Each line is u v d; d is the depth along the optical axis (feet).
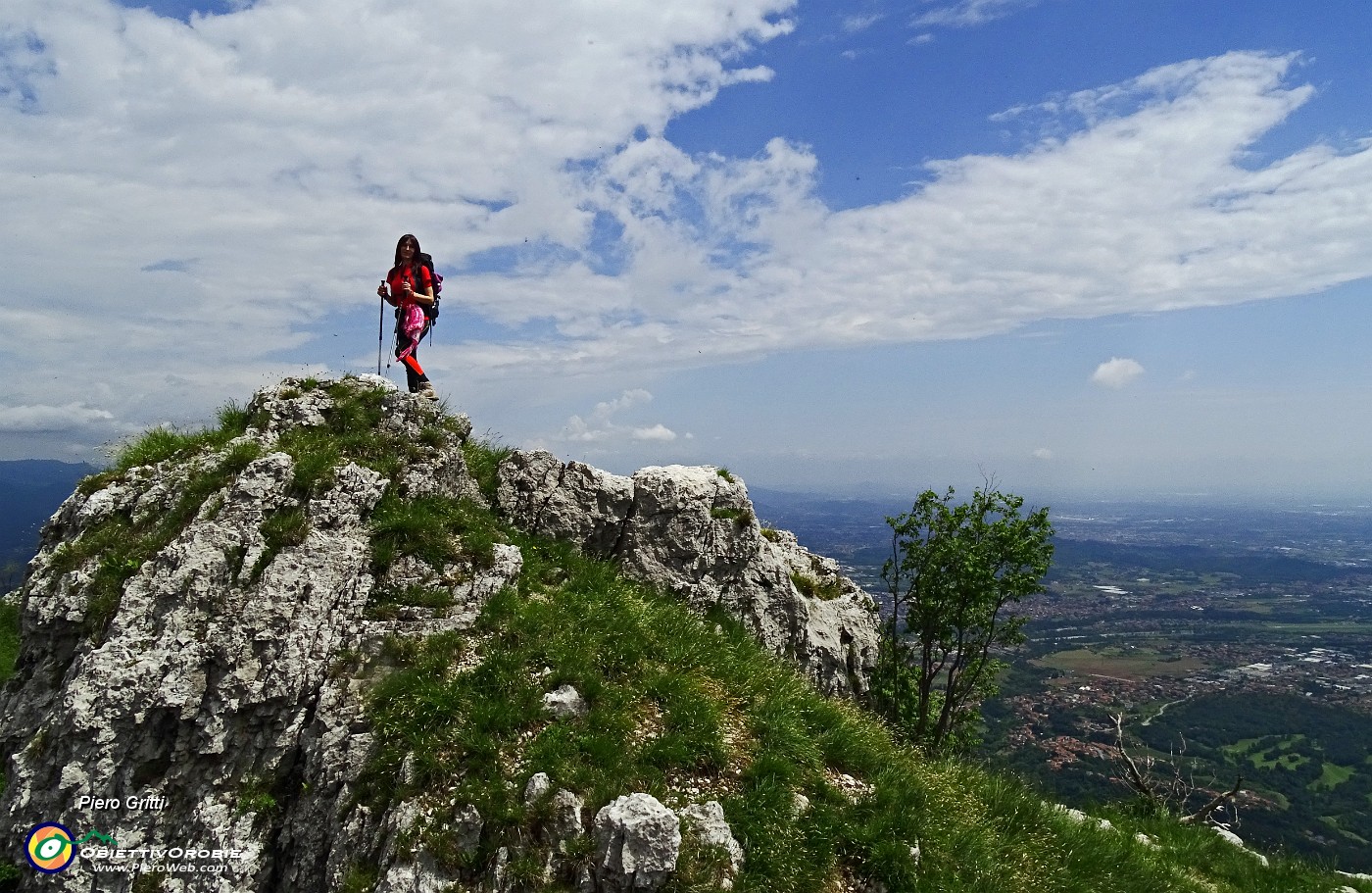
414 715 39.75
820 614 74.84
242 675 41.70
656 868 33.47
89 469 55.67
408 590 47.85
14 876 39.86
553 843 34.99
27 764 41.06
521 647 44.96
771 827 37.65
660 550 63.26
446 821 35.47
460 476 57.98
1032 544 94.32
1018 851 45.96
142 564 45.01
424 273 64.39
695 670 48.08
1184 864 66.18
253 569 44.45
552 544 58.80
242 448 50.44
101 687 40.70
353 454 54.39
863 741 47.34
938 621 97.76
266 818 40.04
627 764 38.81
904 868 37.96
